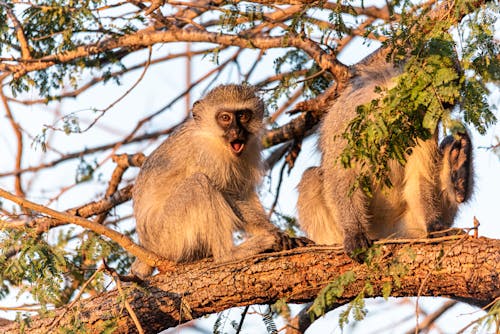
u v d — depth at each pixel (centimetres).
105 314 925
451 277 807
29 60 1195
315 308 754
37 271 870
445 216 1138
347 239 1009
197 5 1155
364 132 805
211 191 1117
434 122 751
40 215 968
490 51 775
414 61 776
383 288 761
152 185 1207
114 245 1215
